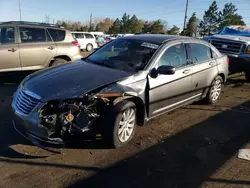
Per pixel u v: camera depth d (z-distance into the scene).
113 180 3.23
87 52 23.39
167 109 4.85
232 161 3.84
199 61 5.52
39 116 3.41
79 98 3.51
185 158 3.84
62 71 4.19
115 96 3.72
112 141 3.82
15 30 7.04
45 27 7.53
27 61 7.22
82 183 3.14
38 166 3.42
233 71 8.86
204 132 4.78
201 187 3.20
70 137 3.60
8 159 3.52
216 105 6.41
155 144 4.20
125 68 4.36
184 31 47.72
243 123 5.33
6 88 6.92
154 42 4.82
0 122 4.64
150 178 3.32
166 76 4.55
